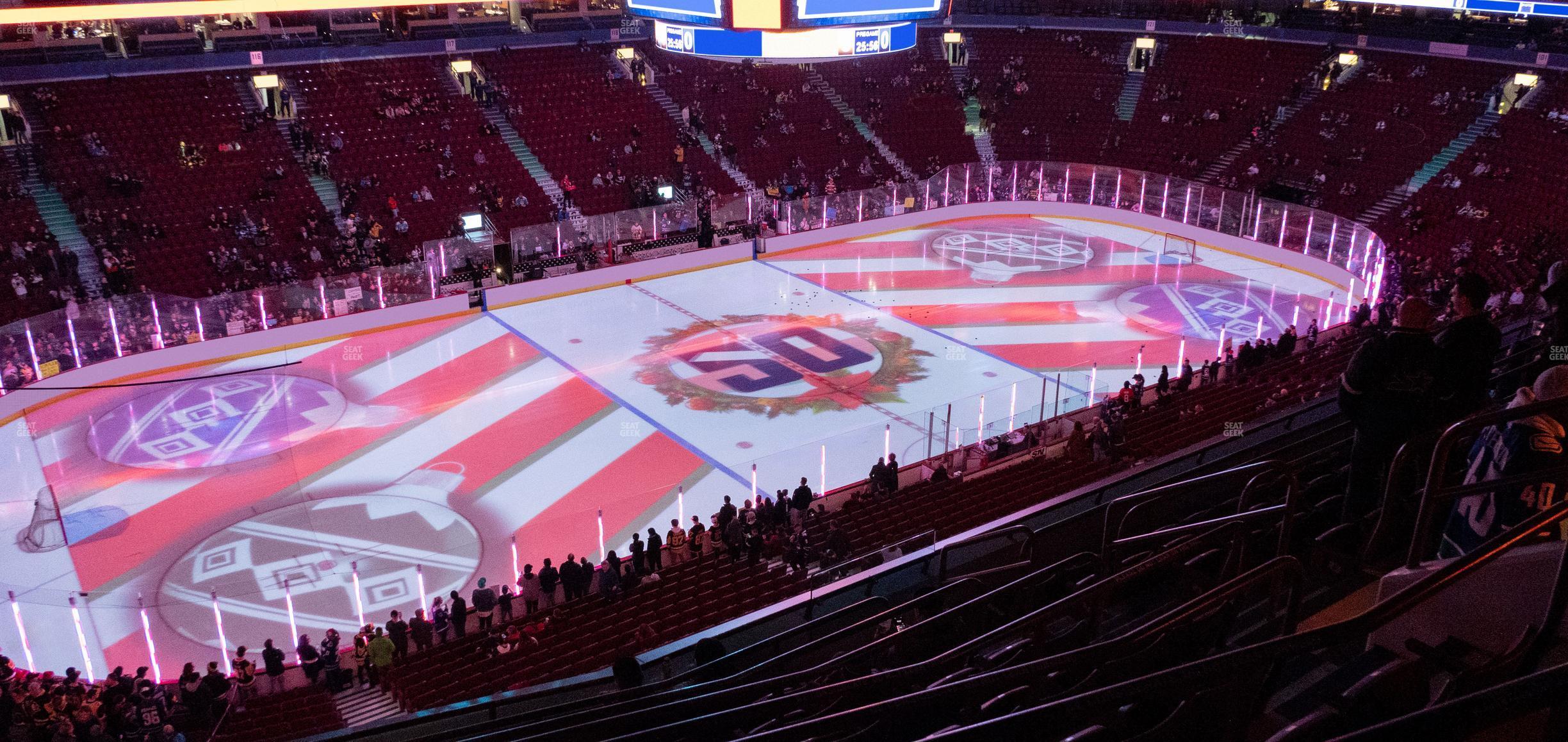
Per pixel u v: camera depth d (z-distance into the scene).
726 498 21.50
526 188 43.84
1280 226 43.00
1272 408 24.64
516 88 46.88
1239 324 37.09
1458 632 4.33
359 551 23.36
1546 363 8.70
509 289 39.38
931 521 21.44
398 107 43.84
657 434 29.16
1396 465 5.17
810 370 33.50
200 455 27.84
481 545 23.64
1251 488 6.56
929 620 6.59
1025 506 22.05
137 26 41.03
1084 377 32.69
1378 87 48.38
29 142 37.25
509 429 29.47
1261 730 4.45
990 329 36.88
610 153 46.25
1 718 16.11
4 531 24.12
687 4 24.97
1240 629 6.10
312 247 38.31
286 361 34.12
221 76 41.84
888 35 25.52
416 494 25.89
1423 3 42.31
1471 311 5.70
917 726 6.12
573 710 8.70
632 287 41.59
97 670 19.34
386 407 30.88
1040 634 5.91
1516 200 40.56
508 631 18.03
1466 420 4.37
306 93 43.03
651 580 20.19
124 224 36.16
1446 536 5.49
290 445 28.47
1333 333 32.41
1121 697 2.87
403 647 18.58
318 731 16.19
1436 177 43.47
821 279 42.47
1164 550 6.71
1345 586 6.11
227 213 38.03
